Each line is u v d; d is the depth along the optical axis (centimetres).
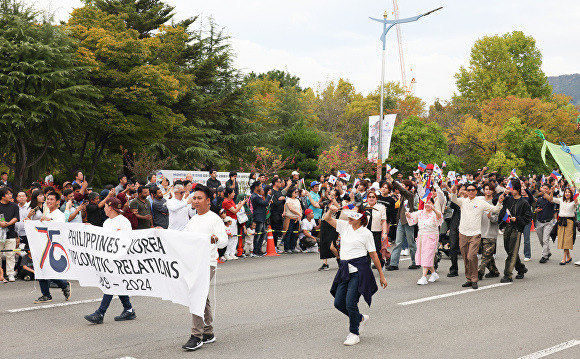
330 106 5772
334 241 1161
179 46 3594
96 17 2931
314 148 3528
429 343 694
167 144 3288
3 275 1184
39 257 907
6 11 2247
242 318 828
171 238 695
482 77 6806
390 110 6009
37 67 2114
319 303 935
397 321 810
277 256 1563
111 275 777
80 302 938
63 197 1305
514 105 5272
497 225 1148
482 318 830
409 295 1009
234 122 3953
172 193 1355
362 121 5800
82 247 826
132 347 672
